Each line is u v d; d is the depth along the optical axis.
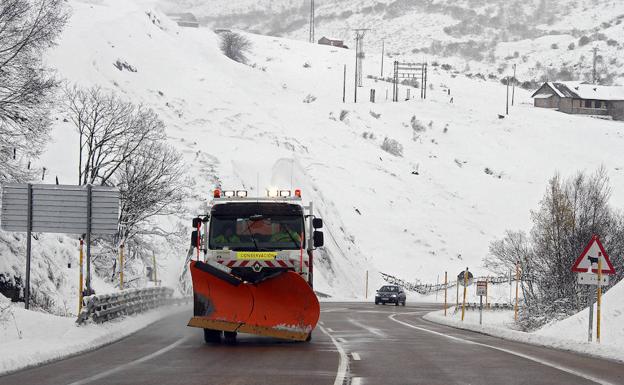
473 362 33.06
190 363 31.30
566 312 67.50
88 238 48.09
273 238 40.38
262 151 148.00
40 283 57.50
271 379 26.73
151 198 80.50
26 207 47.41
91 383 25.69
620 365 33.50
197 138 154.75
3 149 54.22
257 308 38.66
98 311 45.94
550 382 26.95
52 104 57.88
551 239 73.50
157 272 85.81
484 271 157.62
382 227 167.50
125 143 84.88
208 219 40.97
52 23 55.38
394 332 53.56
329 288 125.44
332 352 36.38
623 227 75.69
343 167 185.25
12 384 25.52
